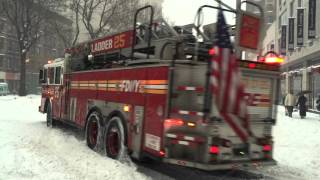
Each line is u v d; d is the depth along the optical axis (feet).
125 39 33.94
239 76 23.82
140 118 28.07
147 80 27.55
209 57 24.14
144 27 31.86
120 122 30.58
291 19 134.31
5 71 239.50
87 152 33.76
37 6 167.22
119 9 159.12
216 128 23.97
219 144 23.99
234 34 27.04
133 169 28.22
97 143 34.12
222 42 23.38
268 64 26.32
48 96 50.06
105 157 31.71
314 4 105.09
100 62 38.06
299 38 119.34
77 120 39.81
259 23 27.81
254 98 26.17
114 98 32.07
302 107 79.00
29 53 244.63
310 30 105.19
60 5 168.86
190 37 27.63
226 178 27.94
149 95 27.22
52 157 30.86
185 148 24.58
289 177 28.84
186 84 24.90
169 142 25.18
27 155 31.04
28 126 50.03
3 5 169.68
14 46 247.50
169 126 25.18
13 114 68.69
